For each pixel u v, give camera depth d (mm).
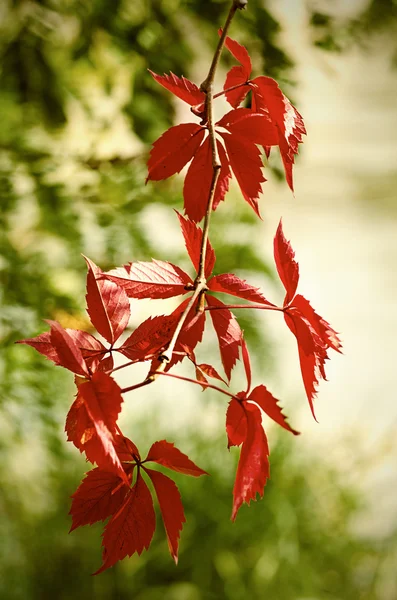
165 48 2371
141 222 2541
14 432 2518
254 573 3713
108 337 1369
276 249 1399
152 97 2396
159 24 2342
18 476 3496
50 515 3748
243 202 2738
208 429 4008
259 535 3787
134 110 2412
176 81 1441
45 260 2369
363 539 4129
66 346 1299
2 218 2340
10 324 2223
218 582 3732
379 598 4020
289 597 3781
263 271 2627
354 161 7055
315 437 4453
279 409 1329
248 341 2666
